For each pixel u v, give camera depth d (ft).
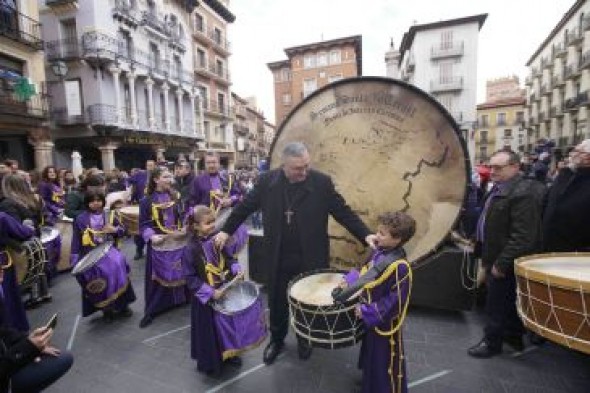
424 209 12.25
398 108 12.48
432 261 12.27
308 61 139.23
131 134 69.77
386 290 6.97
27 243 12.16
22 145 54.75
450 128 11.73
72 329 12.62
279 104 164.55
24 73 50.37
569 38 103.96
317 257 9.55
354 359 10.23
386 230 7.13
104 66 64.54
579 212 9.98
